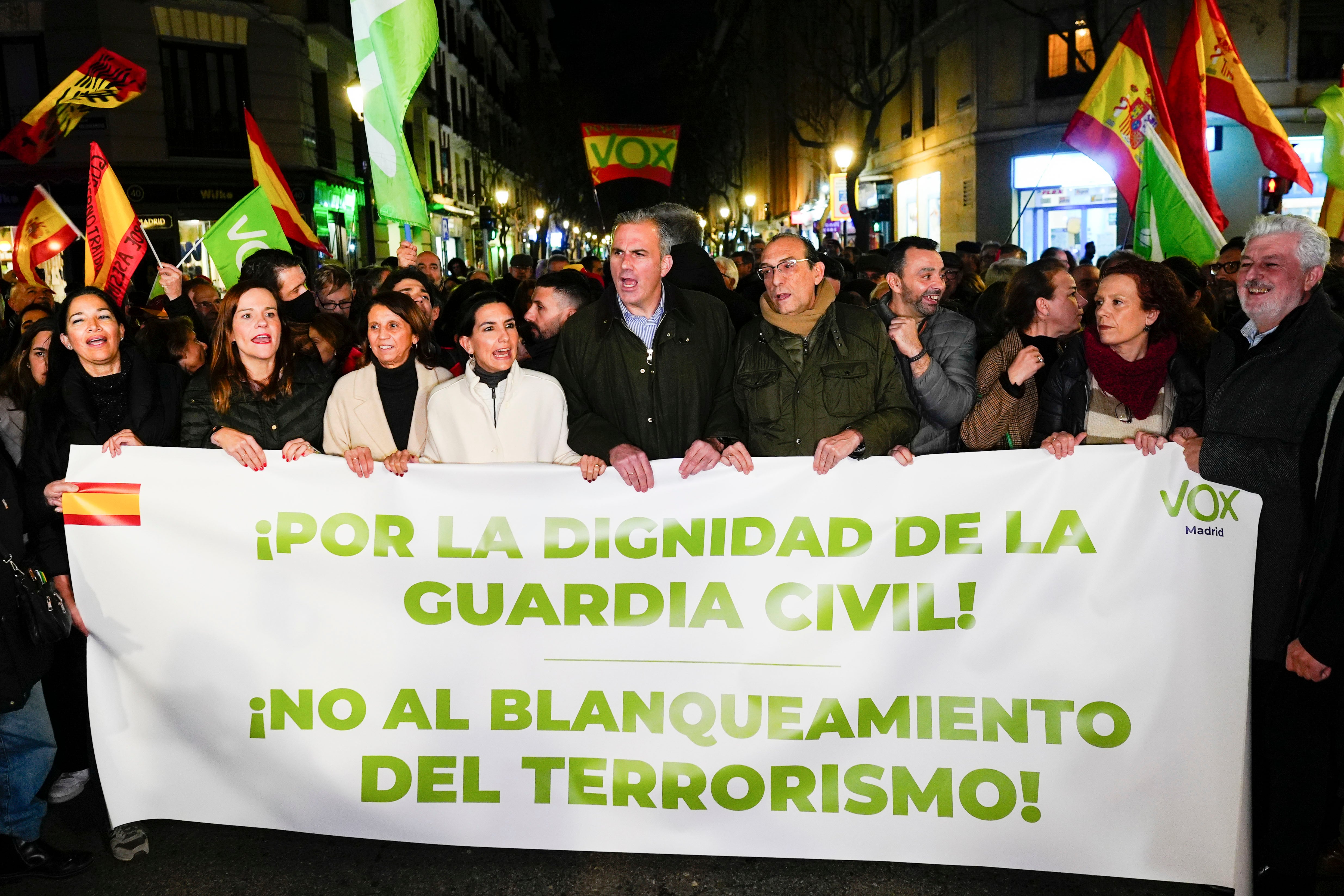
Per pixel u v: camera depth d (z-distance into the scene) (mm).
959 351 3881
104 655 3680
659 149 16672
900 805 3451
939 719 3438
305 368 4137
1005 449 4016
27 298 7301
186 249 20734
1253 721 3379
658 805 3523
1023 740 3391
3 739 3453
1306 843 3188
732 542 3520
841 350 3750
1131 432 3631
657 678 3547
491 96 51344
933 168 26953
